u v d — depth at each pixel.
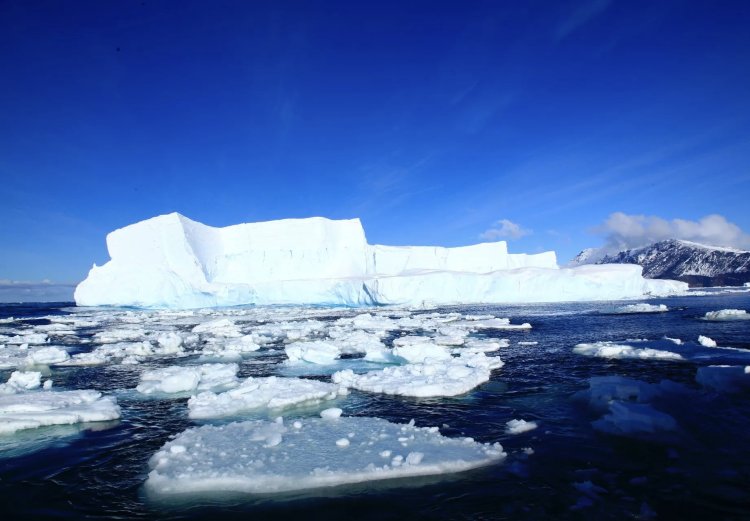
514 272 48.22
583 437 8.28
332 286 49.62
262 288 51.53
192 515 5.95
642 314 31.78
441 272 47.91
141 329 28.77
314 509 6.02
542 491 6.34
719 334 20.41
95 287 51.47
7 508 6.26
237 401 11.07
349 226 58.66
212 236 55.38
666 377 12.32
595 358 15.66
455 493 6.35
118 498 6.52
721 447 7.55
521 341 20.20
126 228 52.66
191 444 8.25
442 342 19.53
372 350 17.08
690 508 5.82
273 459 7.47
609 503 5.98
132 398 12.26
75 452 8.33
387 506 6.05
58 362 17.73
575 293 46.72
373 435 8.51
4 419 9.66
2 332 29.33
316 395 11.34
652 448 7.64
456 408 10.38
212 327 28.23
